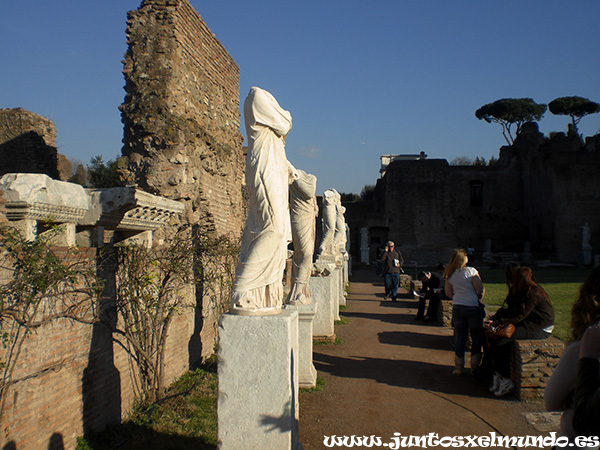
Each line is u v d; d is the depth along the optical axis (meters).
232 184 12.88
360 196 75.75
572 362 2.64
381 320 12.49
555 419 5.50
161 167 9.02
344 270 20.02
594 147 46.44
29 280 4.20
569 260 37.19
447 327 11.48
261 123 3.89
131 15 9.34
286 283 12.21
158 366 6.74
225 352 3.75
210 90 11.28
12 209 4.52
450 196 44.69
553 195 38.16
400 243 44.19
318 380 7.04
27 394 4.41
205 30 10.91
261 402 3.71
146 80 9.13
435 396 6.38
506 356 6.37
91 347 5.41
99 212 6.07
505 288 19.48
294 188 6.82
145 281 6.26
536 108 58.44
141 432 5.54
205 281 8.62
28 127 11.89
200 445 5.21
